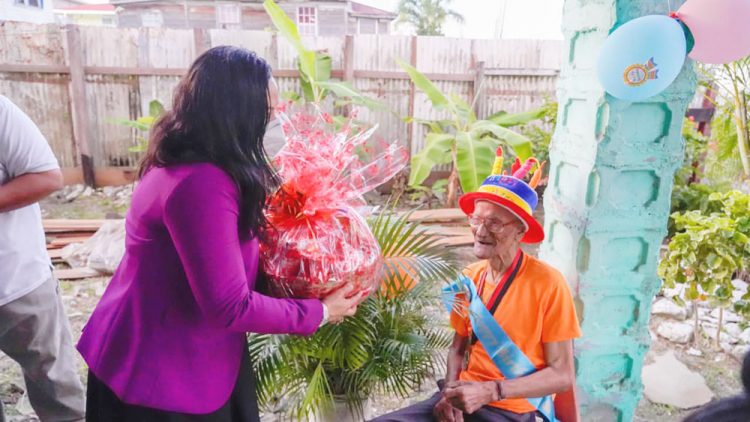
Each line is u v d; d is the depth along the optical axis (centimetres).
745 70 495
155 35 659
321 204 147
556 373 182
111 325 139
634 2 188
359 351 172
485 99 698
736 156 534
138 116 681
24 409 276
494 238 179
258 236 139
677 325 366
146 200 127
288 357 179
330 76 673
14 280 202
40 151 197
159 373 135
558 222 238
